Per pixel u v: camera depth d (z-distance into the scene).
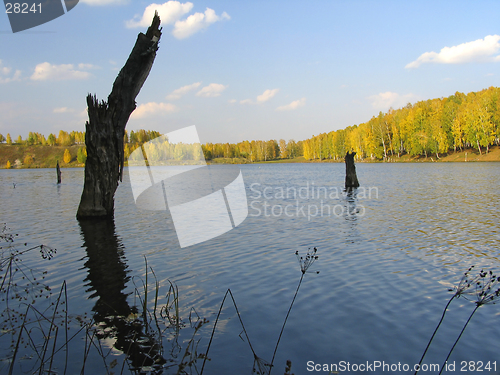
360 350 4.15
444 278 6.75
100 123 14.59
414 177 38.62
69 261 8.30
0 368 3.74
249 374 3.62
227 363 3.85
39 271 7.49
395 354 4.05
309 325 4.81
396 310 5.28
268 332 4.61
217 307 5.47
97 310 5.38
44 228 12.90
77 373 3.65
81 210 14.91
